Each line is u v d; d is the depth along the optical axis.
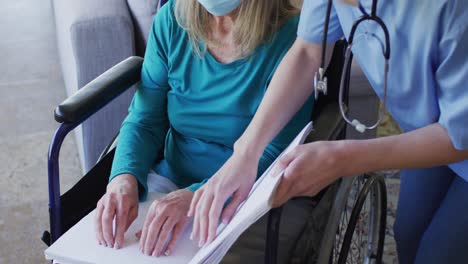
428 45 1.02
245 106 1.42
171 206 1.26
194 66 1.45
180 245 1.23
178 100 1.48
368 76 1.18
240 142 1.26
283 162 1.10
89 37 1.95
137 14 2.04
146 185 1.41
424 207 1.49
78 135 2.30
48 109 2.98
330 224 1.31
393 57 1.08
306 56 1.29
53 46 3.63
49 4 4.25
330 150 1.08
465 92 1.02
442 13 0.98
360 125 1.13
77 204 1.41
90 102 1.35
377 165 1.09
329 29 1.23
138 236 1.27
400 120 1.25
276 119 1.27
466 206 1.28
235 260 1.29
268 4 1.36
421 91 1.10
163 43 1.48
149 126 1.53
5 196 2.38
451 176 1.43
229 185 1.19
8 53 3.55
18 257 2.08
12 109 2.97
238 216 1.08
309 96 1.37
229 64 1.41
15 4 4.27
